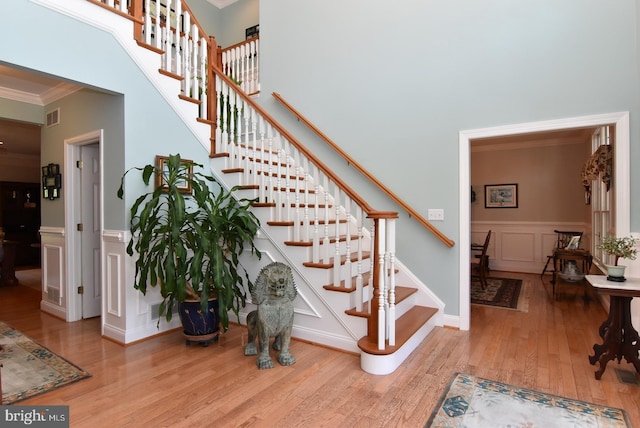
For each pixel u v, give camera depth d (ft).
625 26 9.38
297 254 10.25
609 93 9.53
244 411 6.70
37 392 7.38
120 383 7.78
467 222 11.33
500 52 10.85
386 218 8.39
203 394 7.32
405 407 6.83
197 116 12.21
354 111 13.43
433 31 11.91
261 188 11.21
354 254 11.59
